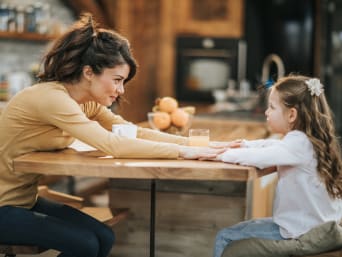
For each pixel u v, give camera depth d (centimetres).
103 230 251
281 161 229
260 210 368
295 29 727
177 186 306
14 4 557
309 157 235
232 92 648
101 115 286
